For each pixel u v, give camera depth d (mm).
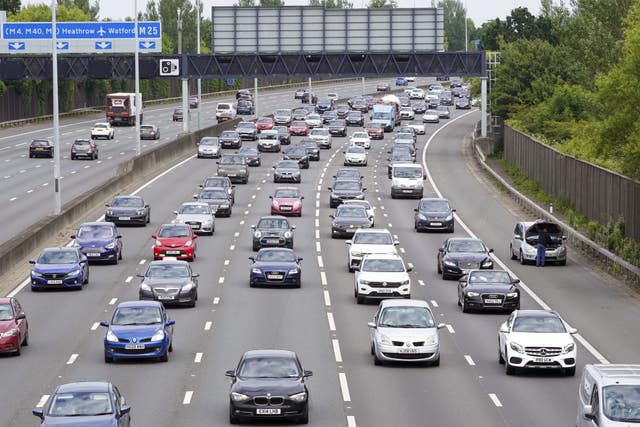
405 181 127875
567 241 99812
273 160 163500
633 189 90625
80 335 60188
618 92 82750
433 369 52594
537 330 51844
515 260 90375
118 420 36375
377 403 45500
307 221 109750
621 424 33906
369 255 73188
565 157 118250
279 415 41344
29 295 72562
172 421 42031
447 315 67688
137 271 81688
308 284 77875
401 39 176375
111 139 196875
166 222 106125
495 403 45375
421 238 100625
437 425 41594
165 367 52312
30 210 110125
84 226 86625
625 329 63281
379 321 54125
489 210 119125
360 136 183000
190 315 66250
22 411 43875
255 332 61250
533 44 187625
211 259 87812
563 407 44500
